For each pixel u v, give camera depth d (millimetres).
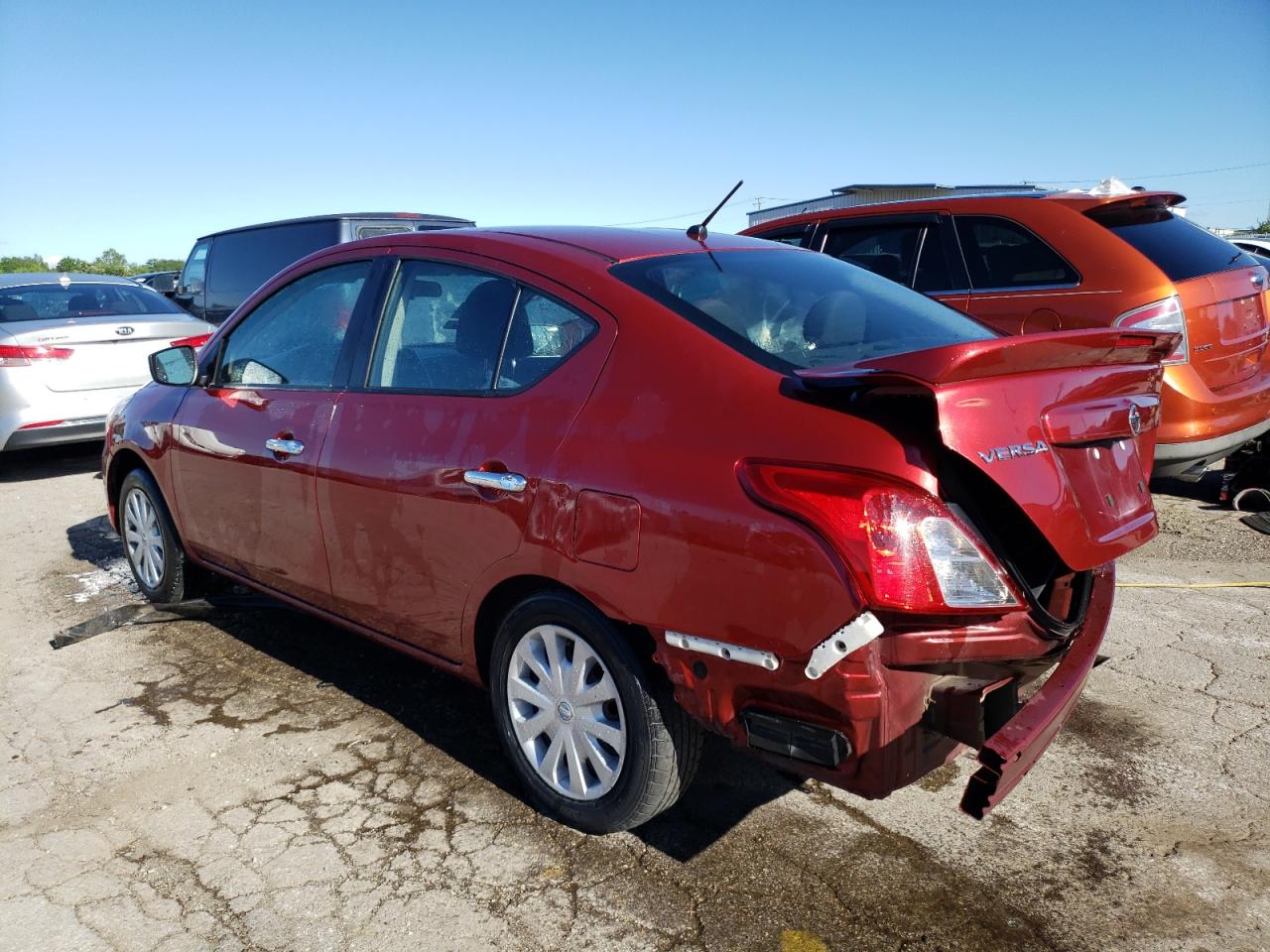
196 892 2678
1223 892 2617
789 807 3033
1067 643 2527
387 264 3537
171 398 4488
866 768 2227
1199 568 5254
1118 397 2551
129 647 4406
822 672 2189
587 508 2598
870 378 2135
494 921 2535
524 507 2760
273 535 3805
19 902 2643
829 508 2156
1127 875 2693
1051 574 2373
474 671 3141
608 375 2701
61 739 3559
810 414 2273
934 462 2127
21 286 8523
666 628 2447
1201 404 5277
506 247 3150
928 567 2096
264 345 4035
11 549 6051
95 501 7324
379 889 2674
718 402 2449
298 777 3260
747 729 2379
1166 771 3217
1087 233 5434
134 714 3744
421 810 3053
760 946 2432
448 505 2994
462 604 3045
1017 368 2238
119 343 8000
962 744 2396
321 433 3508
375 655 4266
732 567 2299
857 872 2711
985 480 2180
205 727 3629
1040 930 2479
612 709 2748
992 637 2191
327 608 3691
